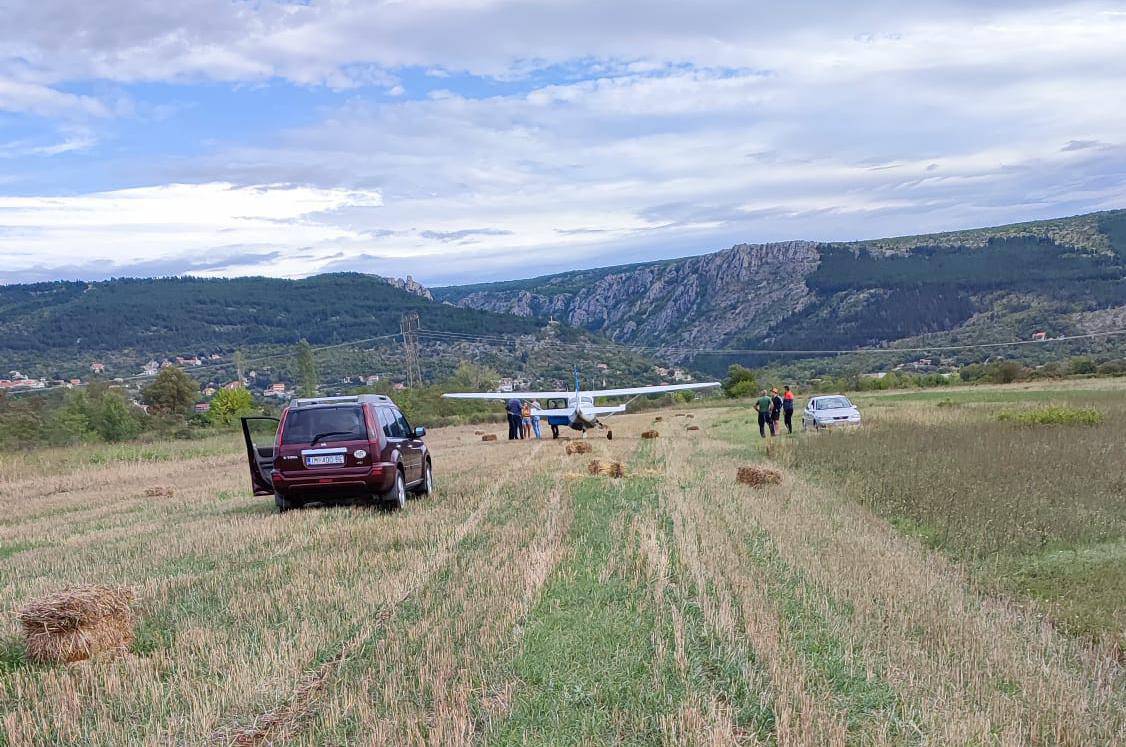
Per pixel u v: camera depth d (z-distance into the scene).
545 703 5.42
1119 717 5.39
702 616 7.16
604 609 7.50
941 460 17.70
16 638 7.13
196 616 7.65
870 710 5.34
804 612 7.34
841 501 13.97
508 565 9.20
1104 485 14.09
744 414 49.72
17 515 17.59
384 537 11.20
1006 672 6.06
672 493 14.92
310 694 5.65
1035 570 9.34
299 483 13.67
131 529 13.76
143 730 5.15
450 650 6.29
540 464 21.53
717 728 4.86
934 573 8.99
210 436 50.62
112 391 51.62
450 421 60.62
